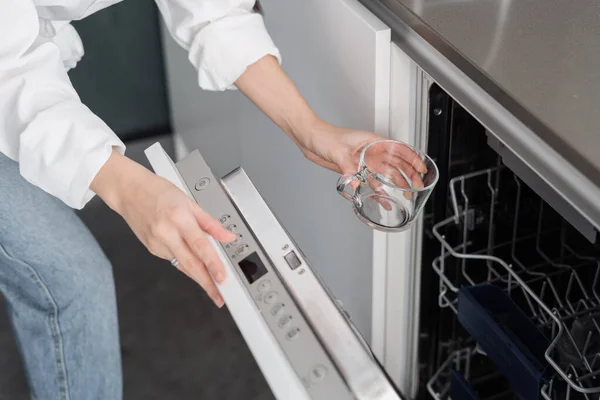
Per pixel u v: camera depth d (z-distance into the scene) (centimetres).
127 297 188
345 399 81
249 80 118
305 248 154
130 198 95
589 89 84
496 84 85
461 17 96
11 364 174
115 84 222
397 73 104
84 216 210
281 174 151
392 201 98
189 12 118
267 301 88
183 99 203
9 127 99
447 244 117
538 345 112
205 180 100
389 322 133
